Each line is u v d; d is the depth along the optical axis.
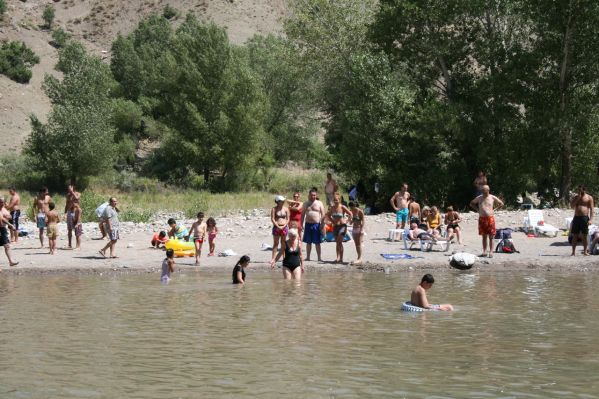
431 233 23.50
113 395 8.73
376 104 37.91
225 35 65.88
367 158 38.38
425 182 37.97
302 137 73.38
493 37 38.12
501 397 8.62
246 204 42.81
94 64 74.00
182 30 106.25
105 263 20.14
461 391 8.88
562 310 14.17
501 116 37.28
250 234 26.84
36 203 24.19
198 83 63.72
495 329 12.48
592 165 38.81
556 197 38.06
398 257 21.06
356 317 13.50
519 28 38.75
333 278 18.39
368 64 38.28
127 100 83.56
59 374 9.66
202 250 23.12
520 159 37.66
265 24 132.50
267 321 13.12
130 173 65.06
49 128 59.47
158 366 10.05
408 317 13.51
